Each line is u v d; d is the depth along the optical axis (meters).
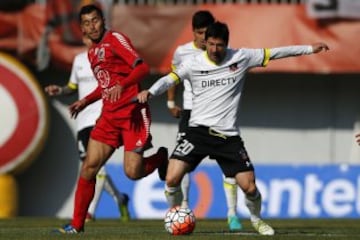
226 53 32.97
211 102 32.94
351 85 64.25
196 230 38.22
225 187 39.22
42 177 62.78
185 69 32.88
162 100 63.41
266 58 33.25
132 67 31.83
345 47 58.72
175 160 33.56
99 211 57.78
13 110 58.03
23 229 39.16
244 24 59.00
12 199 59.28
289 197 58.50
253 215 34.09
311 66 59.00
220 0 60.53
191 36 58.81
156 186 57.62
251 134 64.12
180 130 39.03
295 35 58.94
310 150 64.25
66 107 62.81
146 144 32.69
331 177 58.78
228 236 32.25
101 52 32.47
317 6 58.62
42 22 59.12
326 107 64.19
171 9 58.97
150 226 42.47
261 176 58.78
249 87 64.19
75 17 58.81
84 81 45.28
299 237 31.98
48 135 62.34
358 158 64.19
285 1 60.09
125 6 59.06
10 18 59.31
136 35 59.00
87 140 45.38
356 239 31.56
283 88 64.12
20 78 58.28
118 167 58.25
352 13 58.50
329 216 58.28
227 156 32.97
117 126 32.75
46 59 59.09
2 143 57.97
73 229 34.00
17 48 59.25
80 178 33.62
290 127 64.25
